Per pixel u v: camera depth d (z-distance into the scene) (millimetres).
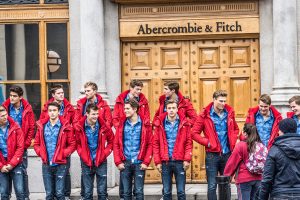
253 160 10266
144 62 14812
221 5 14445
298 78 14125
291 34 13953
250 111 12344
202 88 14680
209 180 12016
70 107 13000
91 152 12219
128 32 14641
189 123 11891
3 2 14969
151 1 14508
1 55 14992
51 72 14859
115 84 14641
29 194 14141
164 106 12523
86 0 14383
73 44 14719
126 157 12039
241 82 14555
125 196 12102
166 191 11961
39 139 12195
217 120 12047
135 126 12016
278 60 14023
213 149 11922
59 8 14820
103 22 14562
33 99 14930
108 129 12195
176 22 14539
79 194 13414
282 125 8820
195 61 14680
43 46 14875
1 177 12203
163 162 11938
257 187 10297
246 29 14344
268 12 14266
